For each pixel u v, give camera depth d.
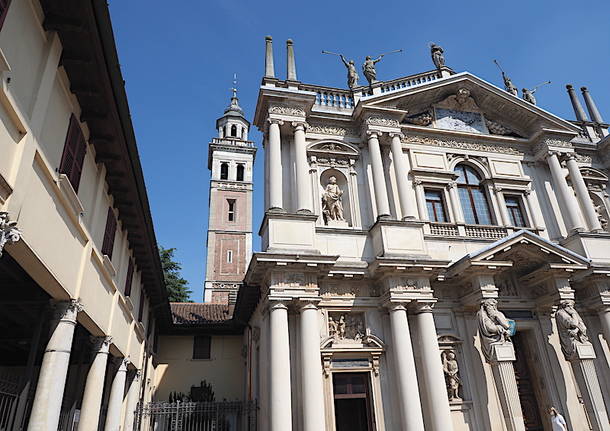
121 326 13.37
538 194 20.64
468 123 21.45
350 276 15.91
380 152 18.56
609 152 22.55
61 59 7.73
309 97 18.59
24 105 6.41
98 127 9.48
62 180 7.67
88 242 9.41
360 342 15.62
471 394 15.66
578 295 18.41
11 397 7.80
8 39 5.90
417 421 13.89
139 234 13.97
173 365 25.06
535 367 17.02
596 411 15.12
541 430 16.38
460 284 17.03
